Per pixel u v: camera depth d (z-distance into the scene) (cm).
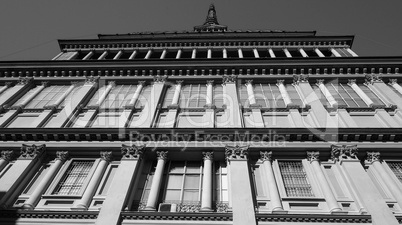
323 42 2612
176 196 1253
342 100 1794
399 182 1249
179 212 1098
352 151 1342
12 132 1475
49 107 1731
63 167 1385
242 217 1066
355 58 2034
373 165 1320
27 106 1805
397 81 1948
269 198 1209
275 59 2072
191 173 1359
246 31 2836
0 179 1268
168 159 1417
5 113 1719
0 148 1436
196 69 2072
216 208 1160
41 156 1409
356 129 1412
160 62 2120
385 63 2011
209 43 2642
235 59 2078
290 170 1355
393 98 1723
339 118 1603
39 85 2055
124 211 1101
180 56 2506
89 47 2636
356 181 1202
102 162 1366
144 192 1264
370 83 1928
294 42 2619
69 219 1115
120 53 2548
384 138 1405
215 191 1258
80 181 1329
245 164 1300
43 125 1605
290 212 1150
